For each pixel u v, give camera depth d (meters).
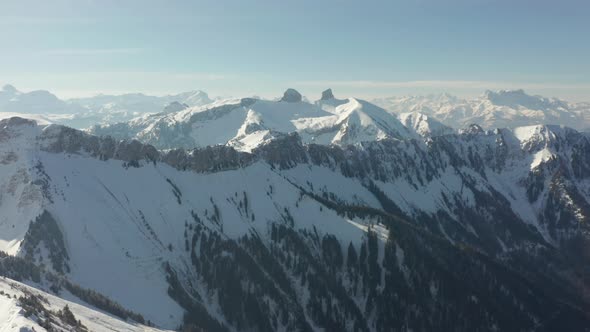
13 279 145.75
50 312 108.38
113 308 157.50
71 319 109.44
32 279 155.00
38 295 127.69
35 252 184.75
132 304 179.38
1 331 86.12
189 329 176.88
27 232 191.25
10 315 92.62
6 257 161.62
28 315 94.44
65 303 133.50
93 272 190.12
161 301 190.00
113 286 187.00
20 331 83.06
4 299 103.00
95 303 156.25
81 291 162.12
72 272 184.75
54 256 186.38
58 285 159.12
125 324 136.00
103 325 122.69
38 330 86.62
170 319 180.25
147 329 144.12
